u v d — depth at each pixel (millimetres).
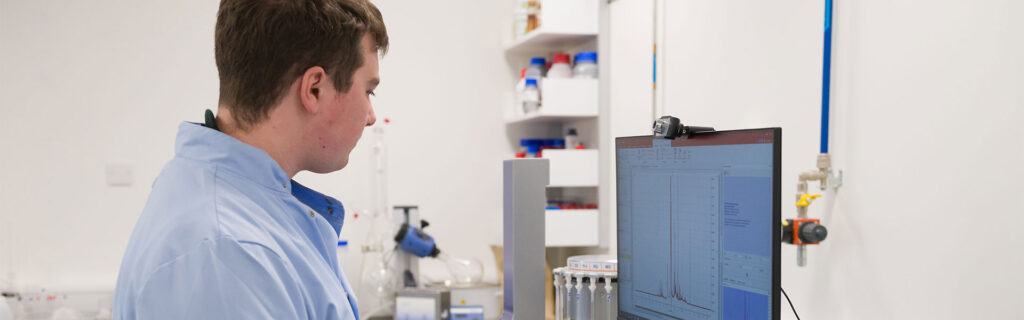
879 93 1519
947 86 1359
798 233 1538
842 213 1631
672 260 1319
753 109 1886
